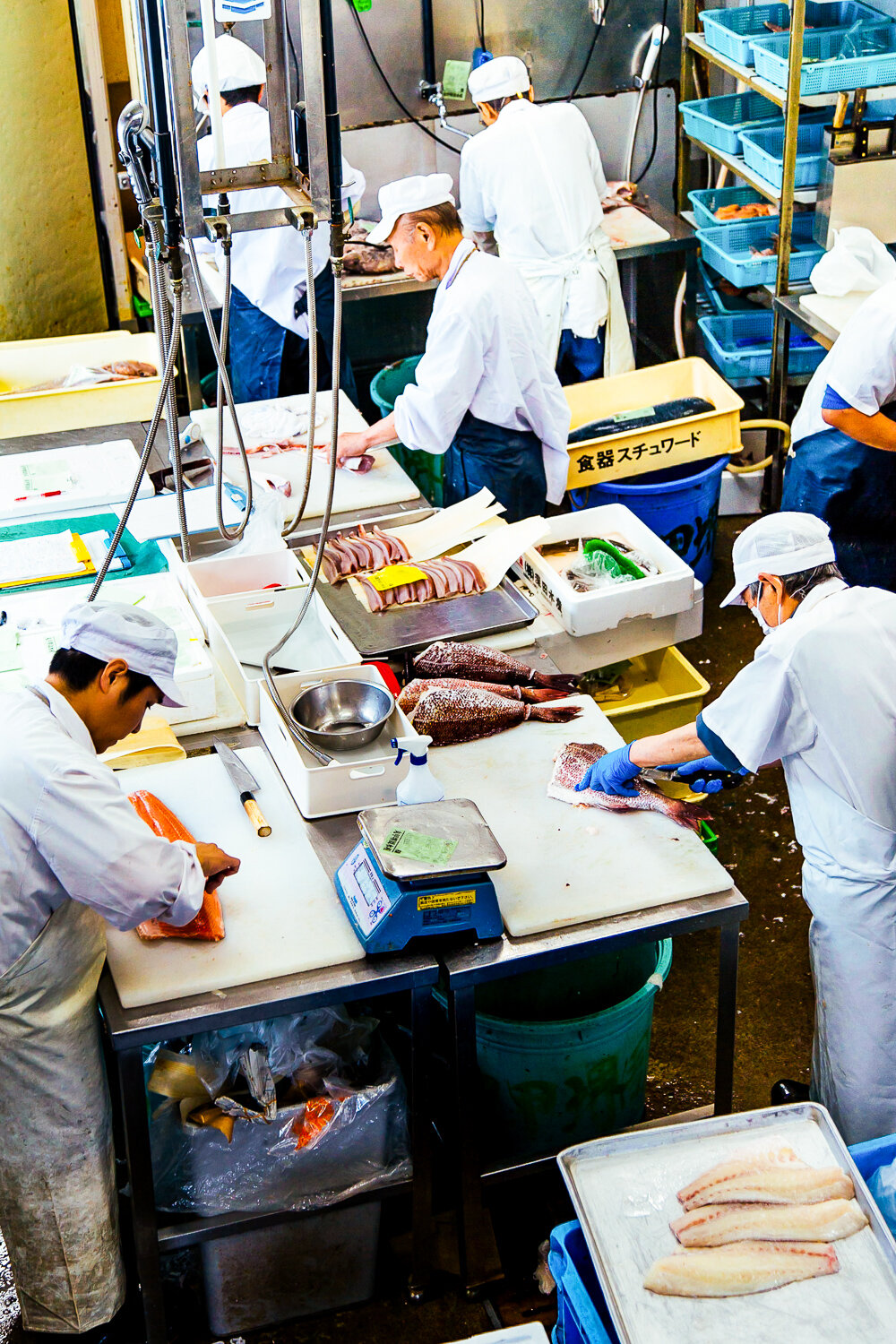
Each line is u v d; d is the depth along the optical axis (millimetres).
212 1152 2279
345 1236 2414
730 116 5375
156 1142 2293
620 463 4184
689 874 2352
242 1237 2342
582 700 2828
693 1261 1844
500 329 3568
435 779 2559
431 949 2199
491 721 2719
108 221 5531
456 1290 2535
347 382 4848
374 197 5789
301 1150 2309
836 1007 2438
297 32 2926
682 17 5594
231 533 2766
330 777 2432
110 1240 2314
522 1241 2609
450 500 4000
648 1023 2598
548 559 3457
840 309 4496
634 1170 1973
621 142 5977
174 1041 2391
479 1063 2549
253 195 4344
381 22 5363
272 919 2240
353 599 3070
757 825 3727
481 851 2164
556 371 5250
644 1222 1900
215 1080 2297
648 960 2723
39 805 1984
